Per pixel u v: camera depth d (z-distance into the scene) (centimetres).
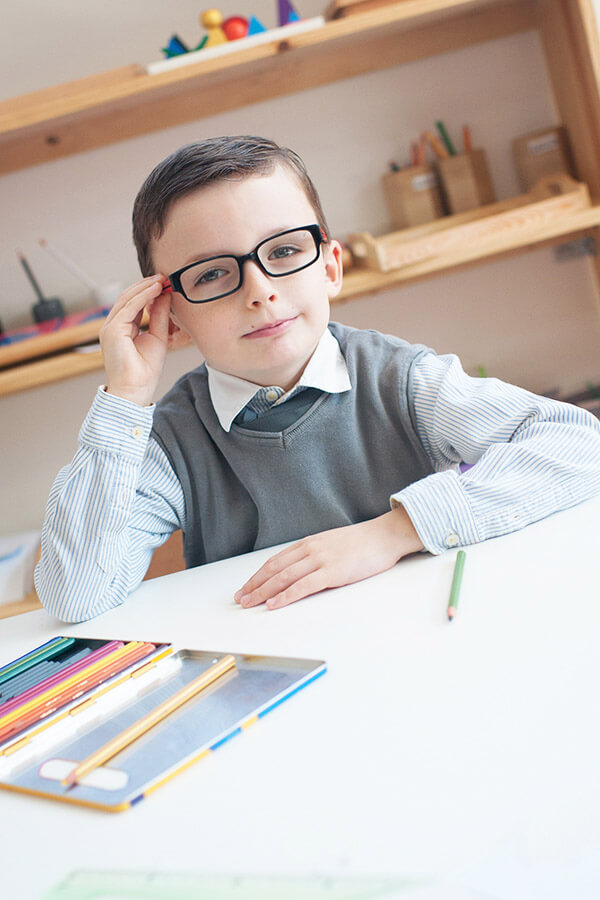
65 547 85
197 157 90
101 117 179
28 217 185
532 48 184
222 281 90
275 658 58
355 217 188
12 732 54
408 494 77
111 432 88
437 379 98
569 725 43
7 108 154
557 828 35
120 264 188
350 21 154
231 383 99
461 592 64
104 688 58
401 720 47
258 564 86
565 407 89
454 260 158
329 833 38
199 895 36
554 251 191
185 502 105
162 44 179
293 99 183
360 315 192
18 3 175
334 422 100
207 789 45
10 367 169
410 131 186
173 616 76
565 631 53
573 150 180
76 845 42
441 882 34
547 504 77
